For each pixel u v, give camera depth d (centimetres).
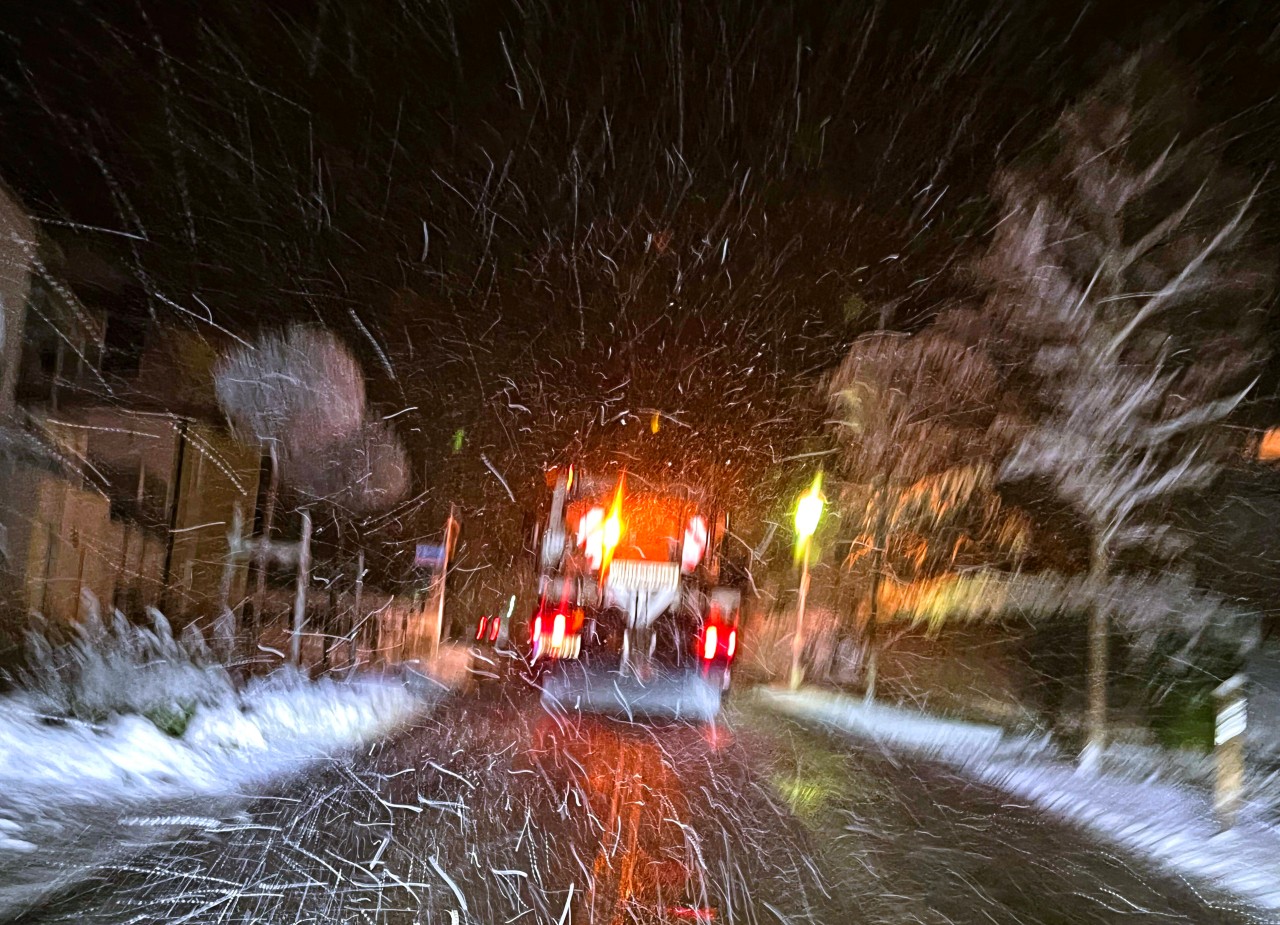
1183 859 893
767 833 896
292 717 1290
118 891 663
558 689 1546
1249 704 1134
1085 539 1523
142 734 1030
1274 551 1292
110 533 1739
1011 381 1406
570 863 773
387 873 726
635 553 1602
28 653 1286
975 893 764
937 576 1883
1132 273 1235
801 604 2044
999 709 1678
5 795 809
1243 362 1222
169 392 1981
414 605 2400
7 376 1511
